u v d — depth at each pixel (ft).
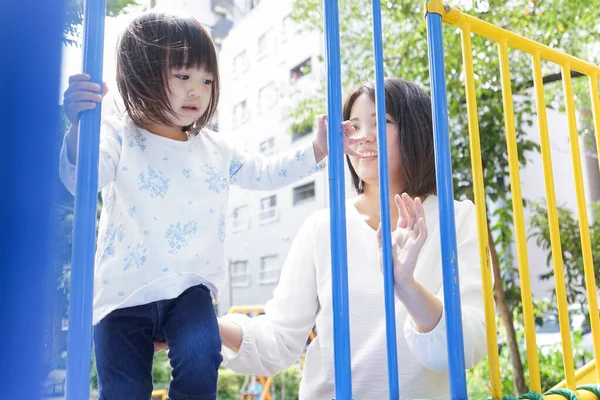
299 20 17.49
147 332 3.70
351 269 4.50
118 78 3.87
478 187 3.56
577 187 4.32
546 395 3.68
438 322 3.62
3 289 2.19
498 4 11.98
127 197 3.72
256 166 4.36
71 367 2.29
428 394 4.20
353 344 4.37
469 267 4.33
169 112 3.82
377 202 4.77
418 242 3.44
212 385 3.51
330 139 3.06
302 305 4.72
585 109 12.85
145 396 3.57
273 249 31.37
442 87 3.44
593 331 4.19
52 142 2.35
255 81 30.25
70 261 2.42
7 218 2.24
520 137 11.89
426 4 3.59
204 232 3.93
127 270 3.64
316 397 4.40
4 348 2.15
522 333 13.08
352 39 14.40
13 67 2.33
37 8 2.39
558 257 3.97
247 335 4.51
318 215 4.94
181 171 3.96
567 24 11.87
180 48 3.79
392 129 4.58
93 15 2.56
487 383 13.03
